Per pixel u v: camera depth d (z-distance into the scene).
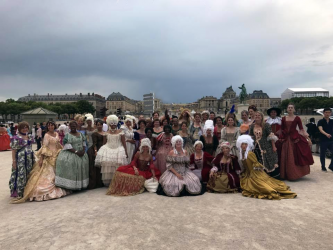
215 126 8.58
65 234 3.96
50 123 6.82
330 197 5.80
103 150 7.26
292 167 7.43
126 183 6.55
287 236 3.77
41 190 6.13
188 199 5.93
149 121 9.89
